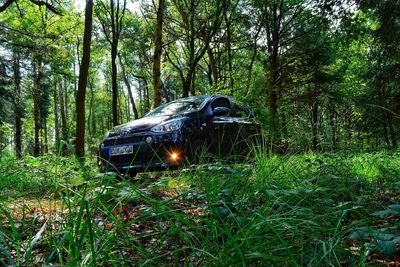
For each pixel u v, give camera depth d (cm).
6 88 1558
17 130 2573
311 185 362
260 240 186
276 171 412
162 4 1517
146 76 3591
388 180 546
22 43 1477
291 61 2498
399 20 1210
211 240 229
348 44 1459
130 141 702
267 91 1819
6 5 1434
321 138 614
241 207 248
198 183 357
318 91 2533
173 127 697
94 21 2508
